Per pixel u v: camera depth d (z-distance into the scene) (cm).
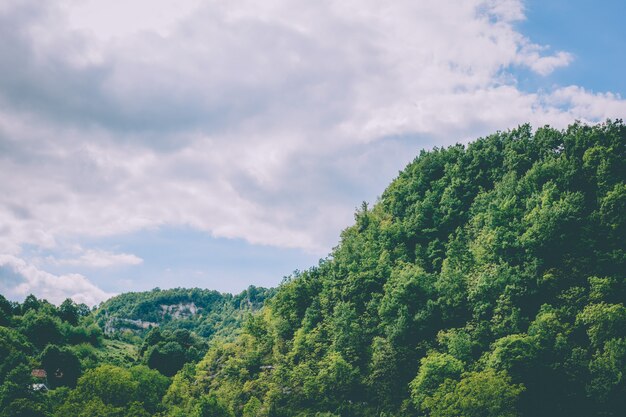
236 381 12638
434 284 11031
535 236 10381
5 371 13300
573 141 12550
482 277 9956
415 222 13688
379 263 12912
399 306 11050
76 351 18262
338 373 10675
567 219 10194
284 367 11962
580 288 9225
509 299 9569
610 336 8044
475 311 9912
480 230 11862
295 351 12294
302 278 14700
